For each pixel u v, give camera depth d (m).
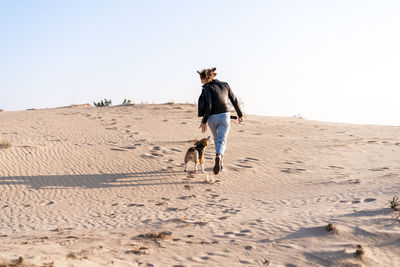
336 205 6.27
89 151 12.82
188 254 4.07
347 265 3.54
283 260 3.74
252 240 4.51
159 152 12.87
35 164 11.30
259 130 18.59
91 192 9.09
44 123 17.64
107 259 3.83
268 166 11.55
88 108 25.03
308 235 4.46
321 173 10.64
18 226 6.45
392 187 7.48
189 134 16.14
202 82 8.84
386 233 4.20
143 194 8.84
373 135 17.91
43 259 3.41
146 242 4.63
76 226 6.20
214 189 9.20
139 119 19.59
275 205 6.93
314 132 18.52
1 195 8.85
